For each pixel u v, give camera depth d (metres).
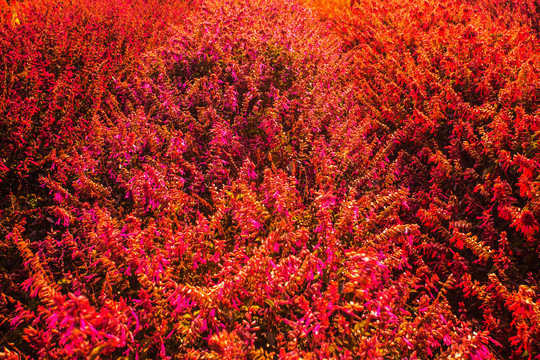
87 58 6.03
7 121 4.40
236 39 5.84
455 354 2.05
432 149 4.39
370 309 2.29
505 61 5.01
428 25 7.26
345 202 3.17
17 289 2.90
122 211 3.66
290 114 4.66
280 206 2.90
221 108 4.75
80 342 1.78
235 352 1.88
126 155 4.02
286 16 8.19
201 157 4.12
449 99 4.68
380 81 5.69
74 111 4.90
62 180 3.85
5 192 3.98
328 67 5.89
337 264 2.88
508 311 2.69
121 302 2.19
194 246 2.80
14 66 5.25
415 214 3.57
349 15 9.48
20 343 2.61
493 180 3.68
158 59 5.86
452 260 3.15
